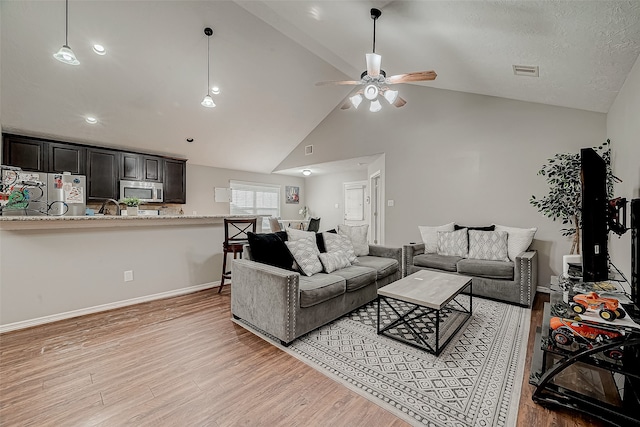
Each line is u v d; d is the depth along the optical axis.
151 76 4.05
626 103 2.37
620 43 1.83
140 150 5.53
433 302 2.10
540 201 3.52
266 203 8.01
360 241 3.85
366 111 5.58
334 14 2.70
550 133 3.62
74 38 3.31
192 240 3.71
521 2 1.71
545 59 2.30
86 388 1.72
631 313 1.55
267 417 1.49
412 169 4.91
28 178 3.17
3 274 2.50
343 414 1.52
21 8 2.92
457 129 4.41
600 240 1.72
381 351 2.17
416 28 2.52
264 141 6.44
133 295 3.22
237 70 4.38
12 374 1.86
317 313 2.46
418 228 4.76
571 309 1.58
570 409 1.51
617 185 2.76
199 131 5.49
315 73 4.92
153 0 3.15
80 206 3.93
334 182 8.21
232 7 3.40
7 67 3.40
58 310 2.76
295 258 2.80
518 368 1.93
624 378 1.61
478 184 4.21
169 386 1.75
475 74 3.20
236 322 2.72
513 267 3.16
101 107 4.31
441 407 1.56
